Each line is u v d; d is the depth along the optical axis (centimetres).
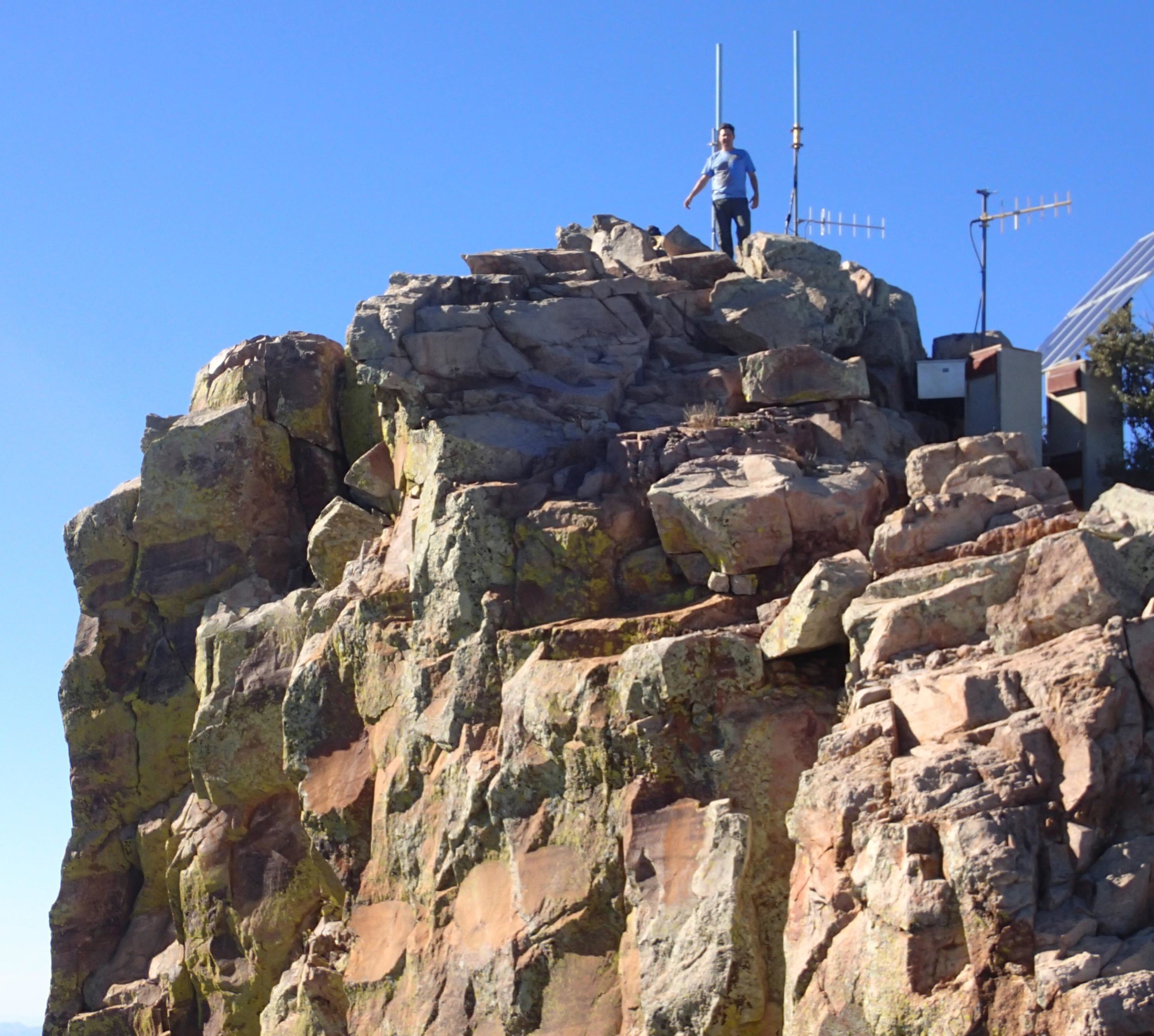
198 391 3083
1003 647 1666
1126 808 1476
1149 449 2459
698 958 1756
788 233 2925
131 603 2950
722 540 2055
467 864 2092
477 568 2217
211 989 2631
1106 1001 1325
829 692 1869
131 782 2939
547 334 2497
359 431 2939
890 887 1493
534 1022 1917
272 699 2633
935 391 2547
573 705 1972
